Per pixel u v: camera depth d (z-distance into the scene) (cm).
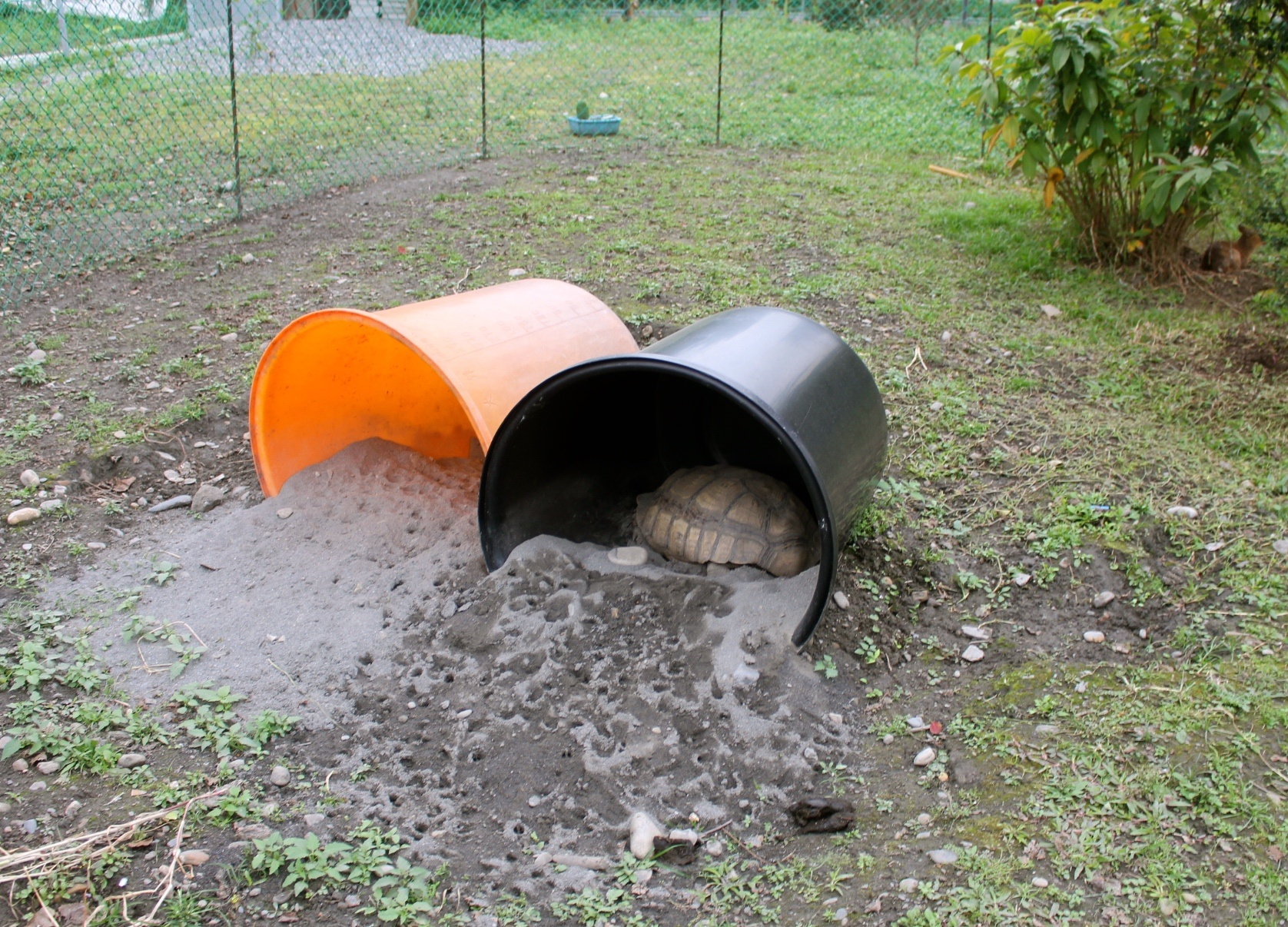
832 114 1238
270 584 408
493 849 287
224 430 529
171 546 433
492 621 374
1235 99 671
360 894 266
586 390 435
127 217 828
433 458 505
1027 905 255
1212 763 297
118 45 1270
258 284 698
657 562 409
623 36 1802
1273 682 329
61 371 575
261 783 306
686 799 304
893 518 437
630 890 271
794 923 258
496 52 1655
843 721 335
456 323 416
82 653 359
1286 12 642
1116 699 330
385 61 1556
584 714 333
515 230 804
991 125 773
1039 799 291
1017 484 463
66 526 442
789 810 300
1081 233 748
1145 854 269
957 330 628
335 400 481
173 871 268
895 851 279
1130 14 682
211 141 1063
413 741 329
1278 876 258
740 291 677
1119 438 496
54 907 259
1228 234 761
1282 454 480
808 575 369
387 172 973
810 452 335
